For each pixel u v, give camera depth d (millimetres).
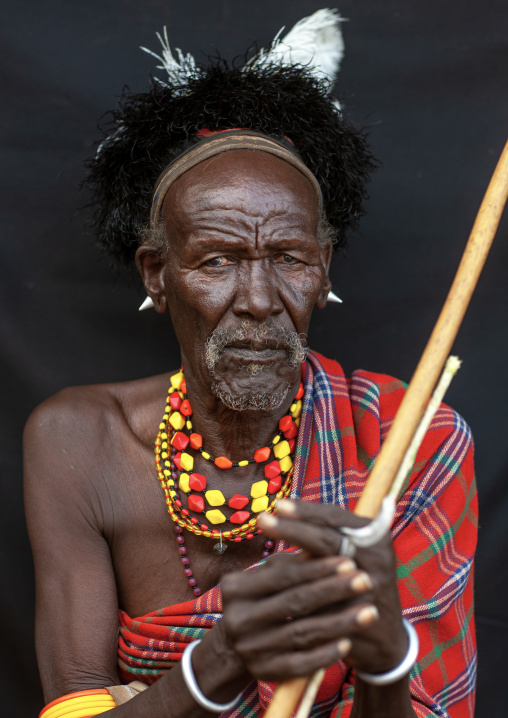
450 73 2641
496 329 2705
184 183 1904
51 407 2180
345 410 2072
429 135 2662
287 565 1262
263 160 1902
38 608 2018
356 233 2713
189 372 2012
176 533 2061
